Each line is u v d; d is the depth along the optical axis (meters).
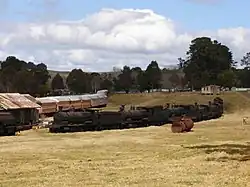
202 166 31.39
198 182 25.56
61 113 62.69
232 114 106.00
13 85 155.00
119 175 28.09
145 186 24.50
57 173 29.17
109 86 188.62
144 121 71.88
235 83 193.25
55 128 61.53
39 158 36.12
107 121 66.25
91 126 64.50
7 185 25.39
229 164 32.16
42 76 156.75
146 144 46.06
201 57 176.00
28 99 77.75
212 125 72.25
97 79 191.75
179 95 137.00
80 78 184.12
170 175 27.89
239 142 47.06
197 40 178.62
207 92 139.12
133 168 30.84
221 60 176.00
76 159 35.56
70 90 184.12
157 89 191.25
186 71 182.00
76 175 28.30
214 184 24.92
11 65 169.12
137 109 76.69
